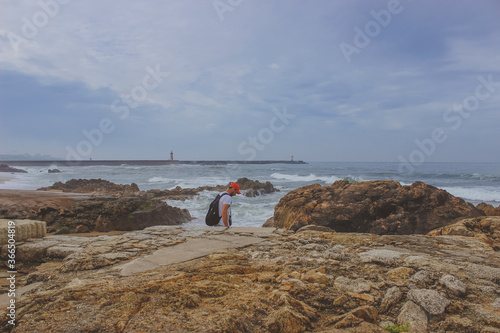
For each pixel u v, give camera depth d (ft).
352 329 7.37
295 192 34.01
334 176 165.48
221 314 7.64
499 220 18.98
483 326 7.48
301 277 10.44
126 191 82.07
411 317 8.03
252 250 14.70
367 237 16.60
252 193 85.25
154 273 10.97
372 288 9.76
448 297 8.99
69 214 35.40
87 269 12.60
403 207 29.48
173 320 7.27
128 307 7.88
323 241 16.22
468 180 146.41
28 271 14.23
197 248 15.17
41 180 124.26
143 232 19.26
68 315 7.55
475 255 13.03
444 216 28.19
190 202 67.92
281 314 7.65
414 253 13.26
